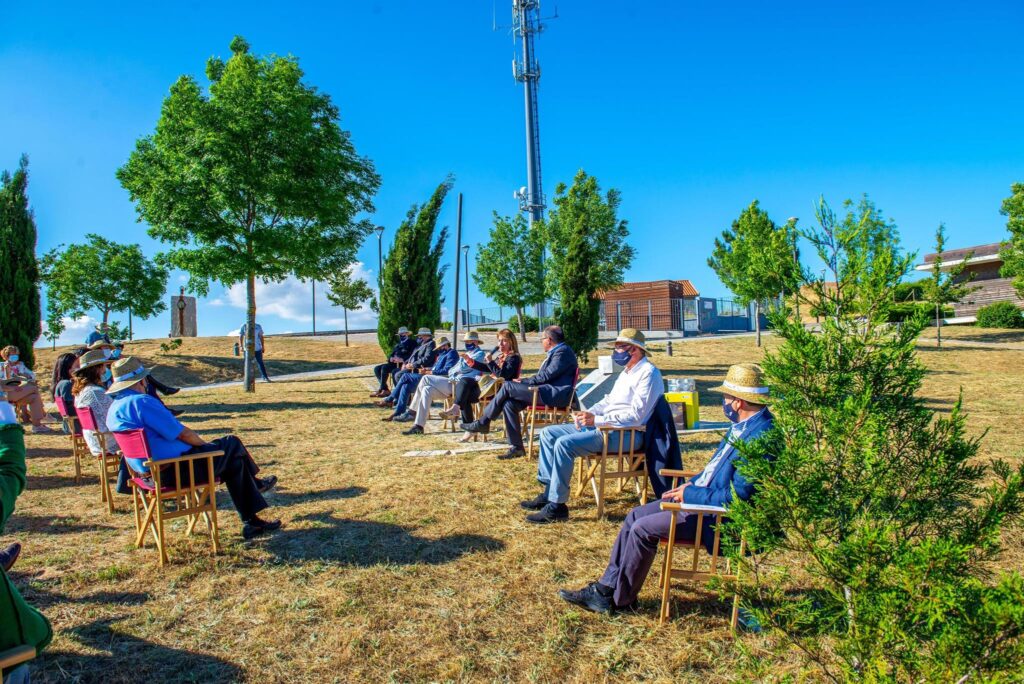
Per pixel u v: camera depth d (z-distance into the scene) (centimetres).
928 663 192
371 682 311
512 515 549
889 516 231
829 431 236
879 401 243
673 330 4006
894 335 249
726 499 339
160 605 395
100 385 615
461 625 362
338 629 362
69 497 649
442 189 1948
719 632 350
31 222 1507
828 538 234
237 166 1434
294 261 1584
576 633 352
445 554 466
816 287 258
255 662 330
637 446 553
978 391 1374
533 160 3766
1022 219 2380
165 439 466
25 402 1066
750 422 353
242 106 1429
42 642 235
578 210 2816
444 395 971
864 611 204
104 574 436
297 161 1491
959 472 238
